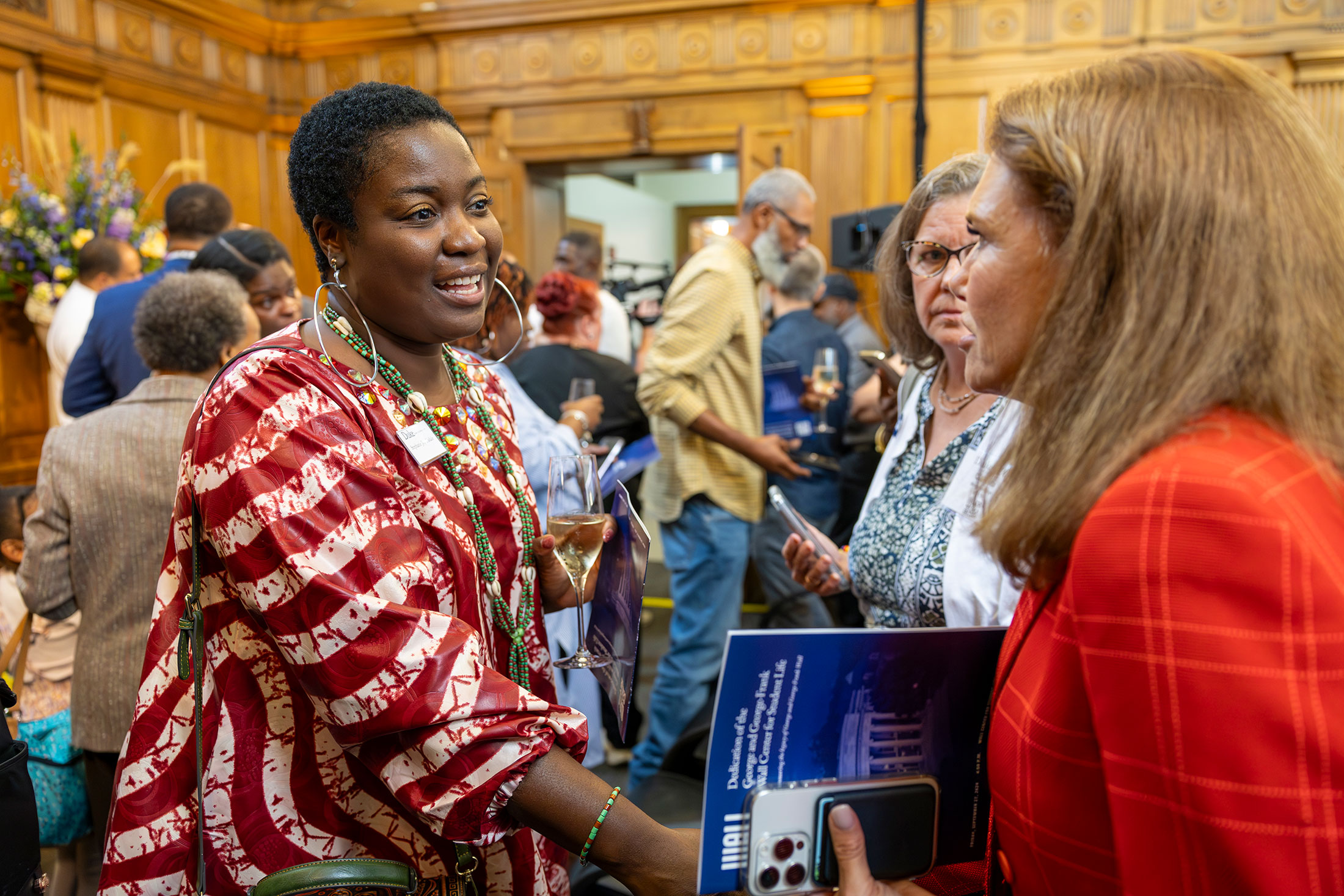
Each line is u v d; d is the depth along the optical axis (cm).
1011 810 60
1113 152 54
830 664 66
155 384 154
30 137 521
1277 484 47
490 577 91
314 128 84
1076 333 55
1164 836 48
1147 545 48
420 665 74
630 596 98
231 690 84
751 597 444
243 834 84
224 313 156
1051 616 59
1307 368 50
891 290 132
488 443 99
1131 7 582
